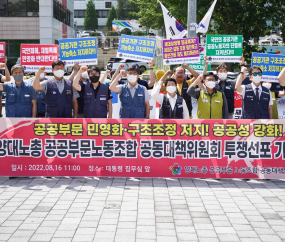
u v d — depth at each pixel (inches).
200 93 247.8
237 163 232.5
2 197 202.1
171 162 233.5
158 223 169.6
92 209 185.3
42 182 229.5
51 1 1119.6
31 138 235.1
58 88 244.7
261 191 215.3
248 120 230.5
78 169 236.1
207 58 271.1
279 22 617.9
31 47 273.0
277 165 232.2
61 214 179.2
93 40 266.5
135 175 234.7
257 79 241.0
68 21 1435.8
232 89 275.4
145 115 256.7
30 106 253.6
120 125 232.5
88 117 250.1
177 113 243.8
